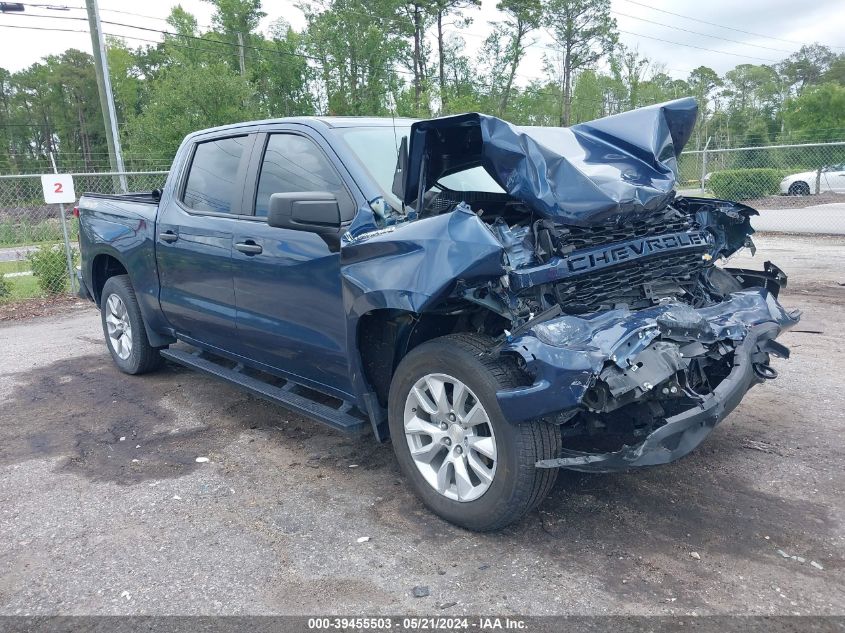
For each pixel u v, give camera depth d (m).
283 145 4.22
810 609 2.61
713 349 3.26
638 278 3.44
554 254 3.11
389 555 3.08
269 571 3.00
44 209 17.77
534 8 49.59
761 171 21.28
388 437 3.72
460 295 3.01
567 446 3.77
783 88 76.62
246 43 47.47
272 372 4.46
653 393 2.96
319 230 3.47
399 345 3.53
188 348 6.44
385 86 42.16
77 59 78.19
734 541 3.09
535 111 55.31
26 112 80.31
